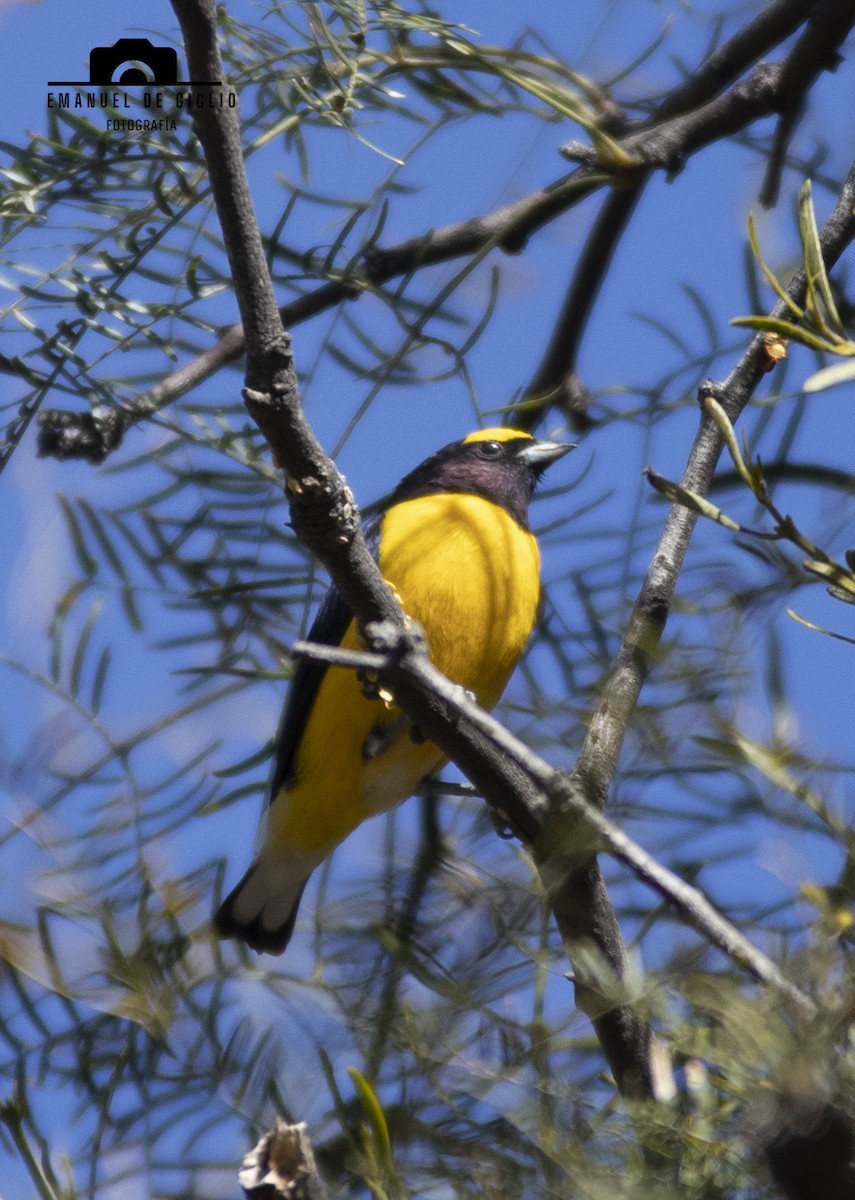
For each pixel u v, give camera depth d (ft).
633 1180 13.82
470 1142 15.24
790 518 15.03
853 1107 12.34
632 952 14.64
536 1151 14.79
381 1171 14.29
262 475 27.53
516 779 22.38
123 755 22.49
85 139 26.81
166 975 18.88
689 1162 13.89
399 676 17.94
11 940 18.76
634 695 19.52
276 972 18.89
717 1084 14.15
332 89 27.45
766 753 14.52
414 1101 15.71
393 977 17.84
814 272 15.19
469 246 29.81
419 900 19.01
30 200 26.32
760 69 29.27
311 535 21.67
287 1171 14.84
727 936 13.99
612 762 19.02
